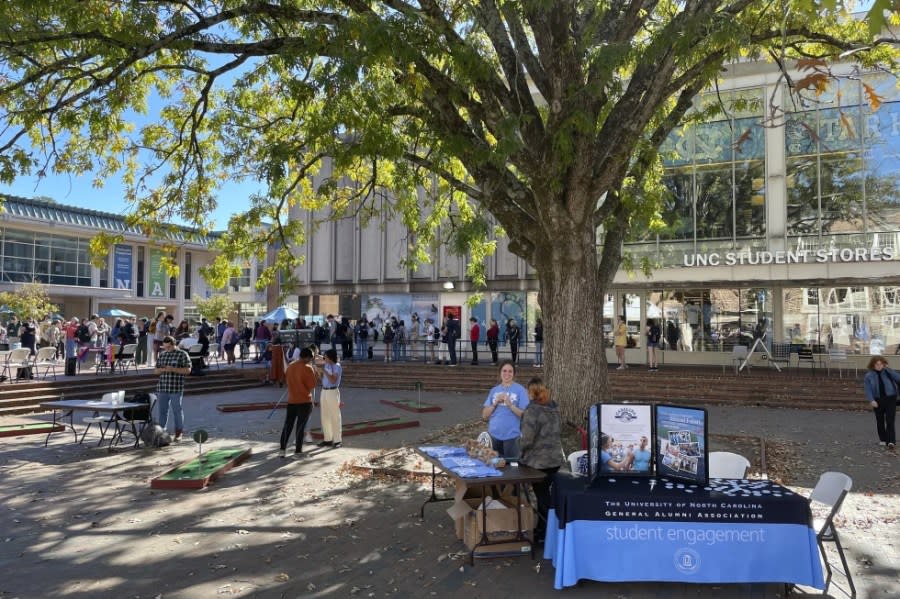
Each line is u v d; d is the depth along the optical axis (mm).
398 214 29391
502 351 25578
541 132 8766
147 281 47906
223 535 6262
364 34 7094
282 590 4934
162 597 4789
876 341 20641
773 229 20906
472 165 8883
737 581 4754
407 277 29203
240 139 10734
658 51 7164
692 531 4820
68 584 5031
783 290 21969
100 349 20562
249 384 20812
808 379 16859
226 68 9570
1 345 21562
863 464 9383
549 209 8539
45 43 8820
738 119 21297
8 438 11664
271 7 8133
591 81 7855
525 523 5730
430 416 14406
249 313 56938
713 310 22906
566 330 9312
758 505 4820
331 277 30922
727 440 11055
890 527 6441
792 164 20703
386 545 5973
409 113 9352
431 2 7984
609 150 8078
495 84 8398
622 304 24109
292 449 10664
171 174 10648
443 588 4973
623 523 4863
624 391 17594
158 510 7121
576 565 4844
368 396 18500
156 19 8328
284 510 7141
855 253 19344
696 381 17484
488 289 27625
